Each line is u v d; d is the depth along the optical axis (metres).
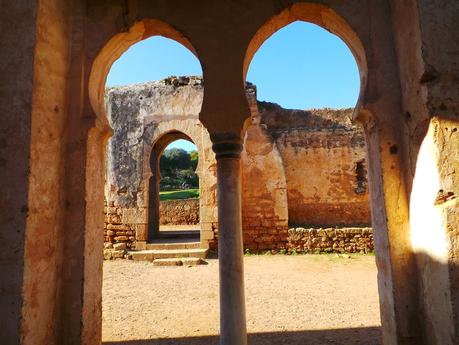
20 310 2.64
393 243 3.09
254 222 10.87
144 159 11.16
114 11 3.60
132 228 10.76
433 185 2.72
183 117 11.30
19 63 2.88
